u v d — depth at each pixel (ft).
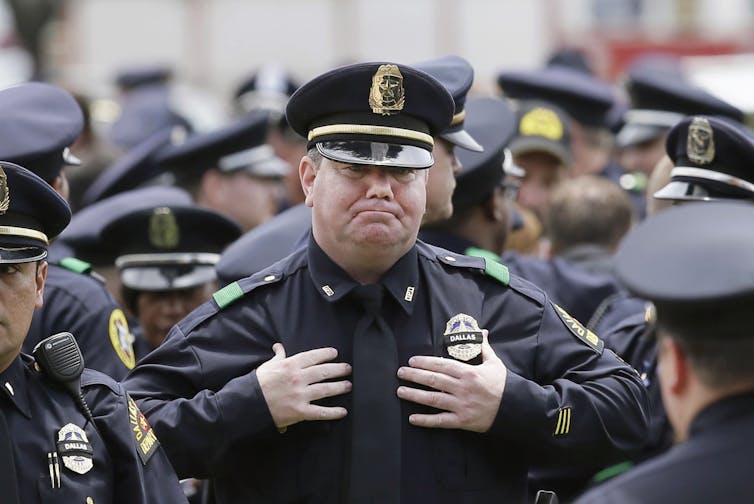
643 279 33.17
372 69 44.21
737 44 167.32
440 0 150.61
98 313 54.24
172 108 124.98
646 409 46.91
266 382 44.14
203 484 55.01
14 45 187.93
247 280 46.93
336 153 44.19
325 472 44.27
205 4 153.99
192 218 61.82
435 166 50.96
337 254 45.09
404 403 44.50
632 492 33.24
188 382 45.65
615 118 101.14
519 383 44.68
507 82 94.38
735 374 33.01
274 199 80.33
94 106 102.37
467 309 46.16
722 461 32.81
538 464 46.39
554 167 80.02
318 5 152.25
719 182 51.06
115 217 61.98
